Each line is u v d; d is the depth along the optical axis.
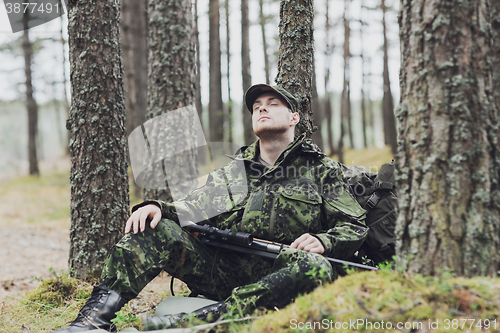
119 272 2.00
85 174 3.24
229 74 16.05
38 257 6.18
